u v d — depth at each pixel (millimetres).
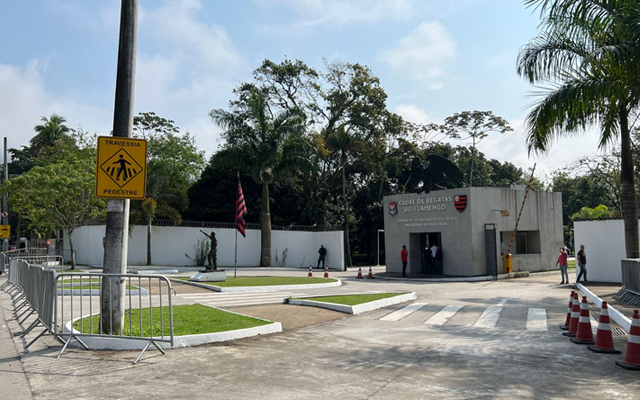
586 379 6934
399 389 6418
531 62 15820
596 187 56188
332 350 8844
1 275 28281
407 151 48781
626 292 15781
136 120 46906
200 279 22203
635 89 14203
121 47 9461
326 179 49906
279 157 36156
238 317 11656
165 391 6301
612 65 13633
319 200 48406
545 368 7566
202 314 12039
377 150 46375
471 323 12430
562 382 6777
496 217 30516
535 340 9977
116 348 8680
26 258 24641
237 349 8836
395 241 33000
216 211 43156
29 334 10281
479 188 29734
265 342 9539
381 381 6801
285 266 39781
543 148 15750
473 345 9398
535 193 33281
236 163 36500
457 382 6766
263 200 37656
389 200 33469
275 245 39531
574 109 14781
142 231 34688
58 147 47031
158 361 7898
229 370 7363
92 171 29797
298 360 8039
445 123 59906
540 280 27094
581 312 9695
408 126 49750
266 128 36844
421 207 31609
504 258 30125
